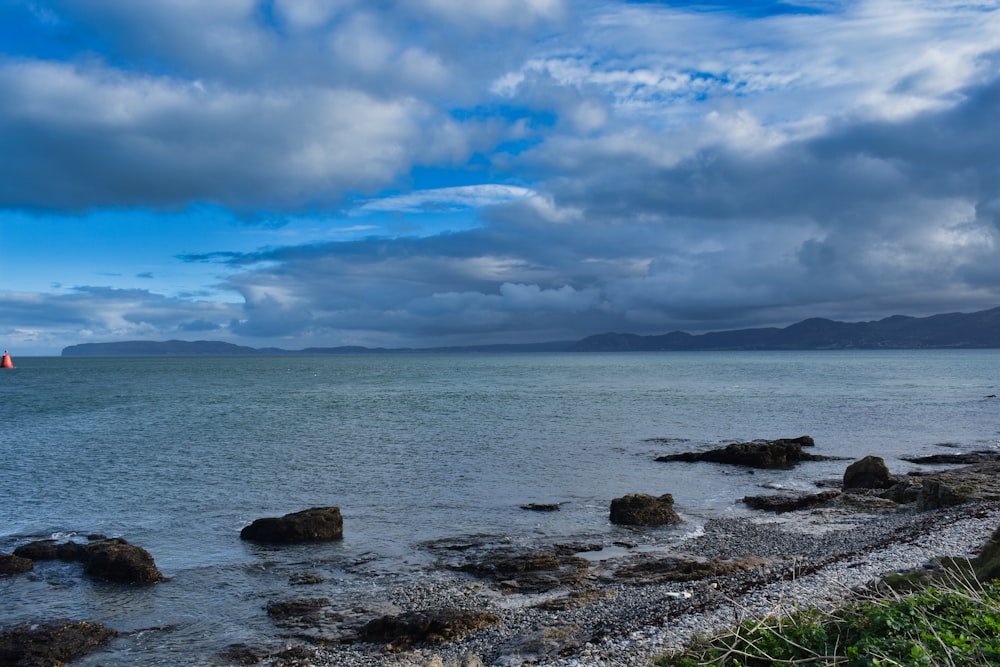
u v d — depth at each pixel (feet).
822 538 67.46
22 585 57.06
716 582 51.57
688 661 31.96
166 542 70.28
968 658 24.89
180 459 119.75
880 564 49.37
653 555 63.21
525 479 101.45
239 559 64.28
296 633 46.52
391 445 135.64
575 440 142.51
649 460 117.91
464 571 59.52
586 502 86.48
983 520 63.00
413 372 545.85
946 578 38.96
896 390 292.40
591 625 43.60
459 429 161.17
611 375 462.19
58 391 306.55
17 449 131.54
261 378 446.19
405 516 79.87
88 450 130.31
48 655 43.27
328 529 70.90
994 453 123.03
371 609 50.29
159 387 341.41
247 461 117.50
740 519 77.25
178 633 47.14
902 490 83.56
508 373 510.58
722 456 114.93
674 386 328.90
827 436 150.92
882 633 29.14
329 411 208.33
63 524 77.82
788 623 34.27
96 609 51.98
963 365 608.19
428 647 42.93
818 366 609.42
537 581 55.47
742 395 267.39
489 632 44.16
